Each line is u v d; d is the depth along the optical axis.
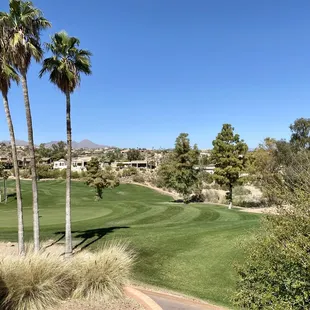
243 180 32.28
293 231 5.39
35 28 12.42
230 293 9.36
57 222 21.48
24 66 12.22
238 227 17.55
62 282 6.40
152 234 16.45
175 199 46.84
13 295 5.71
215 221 21.89
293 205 5.79
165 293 9.08
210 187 49.22
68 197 12.95
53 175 82.56
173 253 13.47
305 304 4.97
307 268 4.80
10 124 12.87
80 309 5.95
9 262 6.17
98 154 167.00
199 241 14.95
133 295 6.88
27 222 21.50
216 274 11.13
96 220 22.14
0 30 11.82
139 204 32.50
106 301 6.40
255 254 5.94
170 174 40.41
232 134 32.53
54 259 6.71
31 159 12.63
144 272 11.36
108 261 7.07
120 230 17.86
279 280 5.27
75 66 12.99
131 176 73.94
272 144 34.41
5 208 36.41
